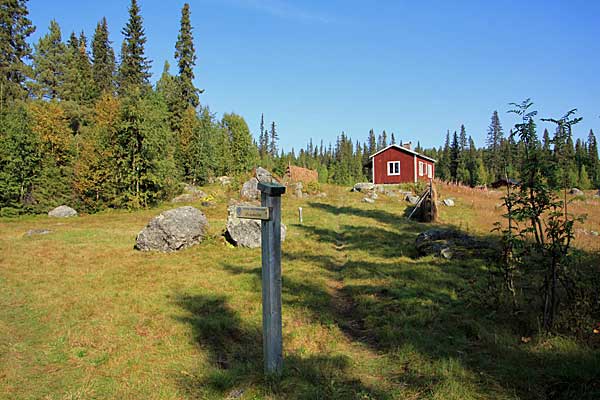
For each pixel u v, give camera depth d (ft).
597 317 17.57
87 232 59.82
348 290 28.02
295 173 140.87
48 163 92.12
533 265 21.34
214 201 96.63
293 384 14.37
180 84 164.25
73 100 157.58
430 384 13.88
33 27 152.46
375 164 131.64
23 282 31.27
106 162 94.17
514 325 18.85
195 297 26.84
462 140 314.55
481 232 48.21
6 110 96.94
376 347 18.34
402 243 43.86
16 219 81.10
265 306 15.05
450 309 21.81
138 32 179.11
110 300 26.53
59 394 14.98
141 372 16.62
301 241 48.21
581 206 77.05
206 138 132.46
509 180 21.21
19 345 19.58
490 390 13.30
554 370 14.03
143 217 82.74
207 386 14.84
